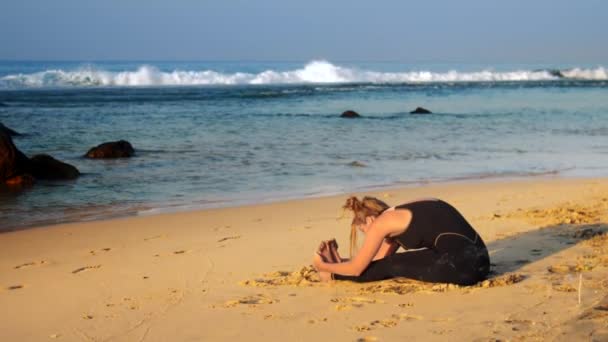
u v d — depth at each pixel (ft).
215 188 38.81
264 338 14.03
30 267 21.53
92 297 17.65
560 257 20.31
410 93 141.59
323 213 30.86
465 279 17.21
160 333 14.61
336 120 83.56
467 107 107.04
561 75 223.92
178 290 18.01
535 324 14.11
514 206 30.55
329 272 18.04
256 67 333.21
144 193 37.45
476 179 41.81
